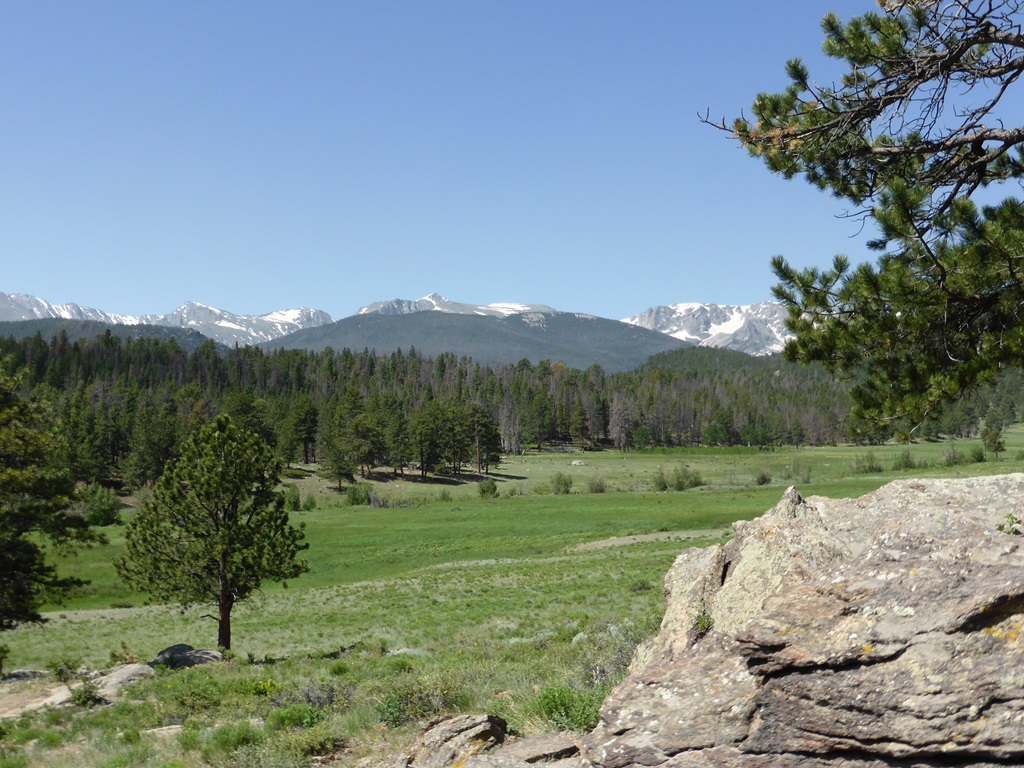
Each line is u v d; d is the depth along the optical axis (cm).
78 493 3011
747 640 512
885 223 870
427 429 17600
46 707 2158
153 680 2323
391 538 8556
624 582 4669
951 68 873
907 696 442
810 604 521
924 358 900
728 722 502
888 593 499
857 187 983
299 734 1304
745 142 1005
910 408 876
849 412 942
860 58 930
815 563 600
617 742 530
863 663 470
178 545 3070
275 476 3150
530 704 959
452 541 8225
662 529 8106
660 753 507
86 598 6047
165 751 1449
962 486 639
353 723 1341
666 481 13725
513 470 19500
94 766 1420
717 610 639
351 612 4672
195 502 3061
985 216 873
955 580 486
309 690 1716
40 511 2814
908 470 13388
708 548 734
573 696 916
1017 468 11500
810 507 683
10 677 2864
